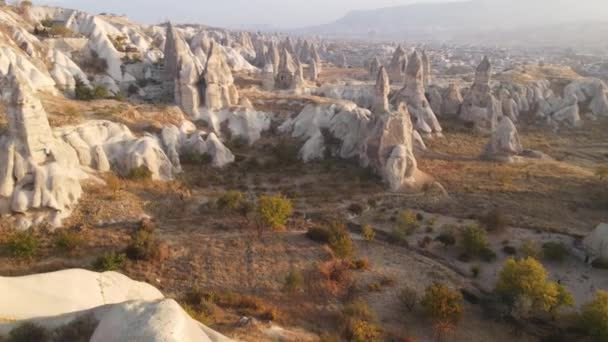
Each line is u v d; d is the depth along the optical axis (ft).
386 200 177.68
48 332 59.06
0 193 128.98
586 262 138.10
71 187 140.36
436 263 137.28
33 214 129.70
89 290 83.30
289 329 98.12
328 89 334.85
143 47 366.63
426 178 194.49
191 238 135.33
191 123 221.66
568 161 239.91
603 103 330.13
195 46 413.80
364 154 207.41
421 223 162.09
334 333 100.01
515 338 106.01
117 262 112.98
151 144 175.73
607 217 165.58
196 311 96.07
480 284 127.65
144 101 247.91
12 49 217.77
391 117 196.13
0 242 118.93
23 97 132.26
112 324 53.52
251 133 233.76
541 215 165.48
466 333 106.32
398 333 102.73
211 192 173.27
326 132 233.96
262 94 290.76
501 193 183.62
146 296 92.48
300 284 116.37
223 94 241.96
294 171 203.00
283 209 140.26
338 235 138.72
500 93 317.22
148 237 124.98
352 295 115.85
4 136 137.28
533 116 320.09
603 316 98.53
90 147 163.22
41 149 138.72
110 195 149.69
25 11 330.13
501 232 154.30
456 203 176.35
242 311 101.86
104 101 221.25
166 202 157.07
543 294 106.83
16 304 70.38
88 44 277.44
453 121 297.12
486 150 232.32
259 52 547.90
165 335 51.19
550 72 405.80
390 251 143.02
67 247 118.52
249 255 128.77
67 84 227.61
